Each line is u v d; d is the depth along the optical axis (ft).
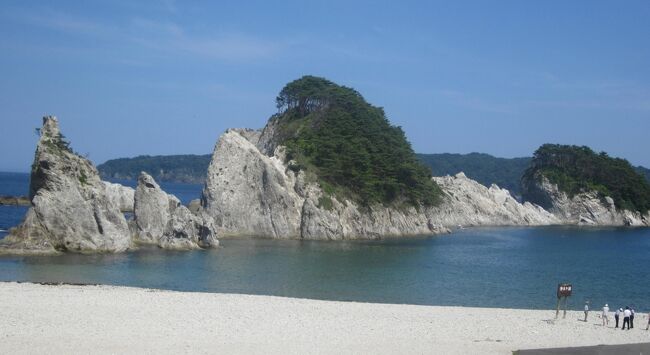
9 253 237.04
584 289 223.10
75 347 113.91
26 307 141.38
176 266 232.12
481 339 134.82
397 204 440.45
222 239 346.54
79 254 247.50
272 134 489.67
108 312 140.67
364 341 127.54
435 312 161.38
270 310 151.23
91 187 260.01
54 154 252.42
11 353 108.99
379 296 191.83
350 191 411.95
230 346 119.24
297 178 390.83
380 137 464.65
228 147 376.68
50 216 249.14
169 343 119.14
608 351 124.88
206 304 154.61
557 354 122.31
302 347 120.88
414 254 305.12
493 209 609.83
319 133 440.04
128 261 238.07
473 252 329.31
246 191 371.76
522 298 199.72
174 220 285.64
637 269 285.02
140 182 291.79
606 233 531.50
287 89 506.07
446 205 556.51
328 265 251.60
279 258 268.62
